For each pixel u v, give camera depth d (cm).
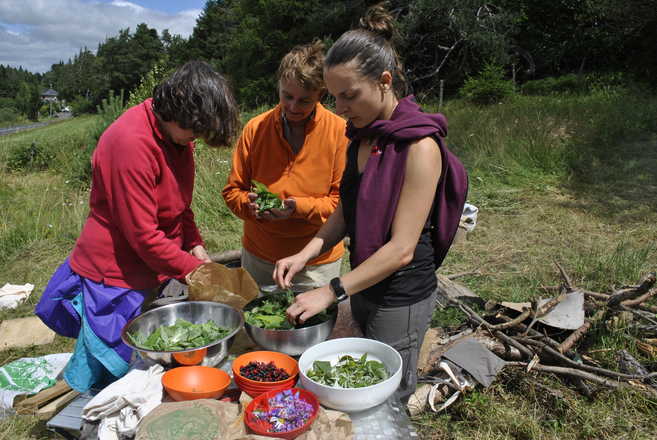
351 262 212
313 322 214
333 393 170
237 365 194
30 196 797
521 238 612
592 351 336
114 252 231
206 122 208
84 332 234
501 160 918
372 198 190
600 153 962
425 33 2189
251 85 2628
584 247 572
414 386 227
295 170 292
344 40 182
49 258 572
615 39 1981
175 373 190
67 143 1149
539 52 2281
